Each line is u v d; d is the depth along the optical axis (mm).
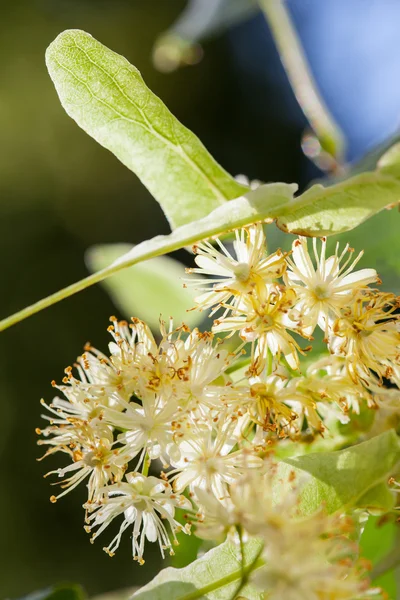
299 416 258
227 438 253
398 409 262
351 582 234
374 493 250
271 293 255
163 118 266
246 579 236
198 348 256
